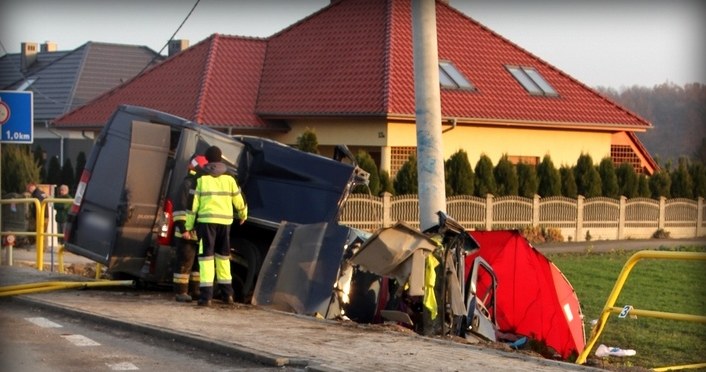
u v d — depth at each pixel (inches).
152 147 538.9
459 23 1550.2
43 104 2228.1
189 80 1440.7
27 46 2497.5
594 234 1369.3
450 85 1395.2
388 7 1443.2
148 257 539.5
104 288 579.2
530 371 361.1
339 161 617.3
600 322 428.1
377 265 485.7
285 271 523.5
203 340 405.1
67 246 552.4
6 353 389.4
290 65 1425.9
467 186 1252.5
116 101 1494.8
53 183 1555.1
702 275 964.6
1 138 642.8
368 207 1115.3
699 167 1519.4
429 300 483.8
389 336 434.6
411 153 1306.6
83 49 2410.2
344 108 1289.4
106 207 541.3
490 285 566.9
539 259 581.3
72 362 374.0
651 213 1434.5
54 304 505.0
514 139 1430.9
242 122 1348.4
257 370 362.9
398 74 1323.8
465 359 383.9
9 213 943.0
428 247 489.4
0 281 592.4
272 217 562.3
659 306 744.3
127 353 393.4
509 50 1541.6
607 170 1408.7
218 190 514.0
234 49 1476.4
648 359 536.4
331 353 387.2
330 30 1457.9
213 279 519.8
